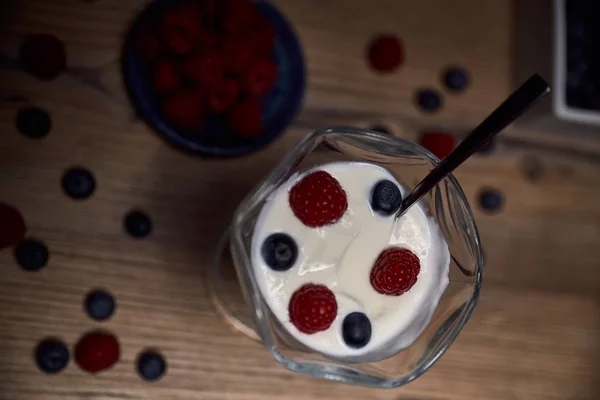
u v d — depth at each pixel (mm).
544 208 499
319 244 382
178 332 436
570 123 473
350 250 383
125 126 439
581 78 472
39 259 417
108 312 424
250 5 432
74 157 431
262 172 456
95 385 424
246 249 378
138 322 432
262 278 379
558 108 460
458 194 376
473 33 498
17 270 418
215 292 442
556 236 500
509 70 502
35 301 419
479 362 476
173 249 440
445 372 470
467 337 476
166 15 415
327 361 385
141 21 430
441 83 489
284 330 380
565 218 502
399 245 388
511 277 488
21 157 424
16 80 425
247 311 442
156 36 420
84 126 433
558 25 461
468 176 488
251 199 383
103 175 434
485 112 494
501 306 484
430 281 394
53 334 420
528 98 312
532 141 500
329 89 470
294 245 379
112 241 432
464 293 383
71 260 426
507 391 479
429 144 464
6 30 425
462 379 472
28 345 417
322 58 470
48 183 426
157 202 441
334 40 473
